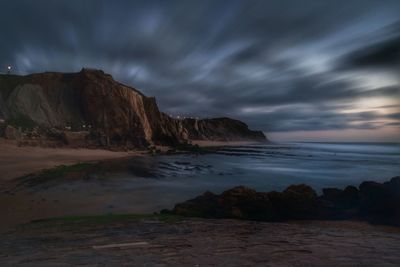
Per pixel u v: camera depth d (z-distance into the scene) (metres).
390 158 106.62
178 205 19.64
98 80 130.25
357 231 10.14
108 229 10.66
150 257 5.81
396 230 14.04
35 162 60.94
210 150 137.62
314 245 7.04
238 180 45.12
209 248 6.79
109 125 123.75
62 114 125.12
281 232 9.68
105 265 5.12
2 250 7.50
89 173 47.97
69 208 24.45
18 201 26.50
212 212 18.77
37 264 5.37
